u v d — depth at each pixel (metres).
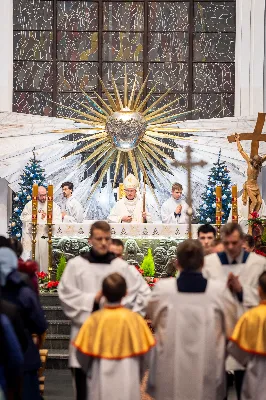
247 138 19.28
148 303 9.45
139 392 9.02
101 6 24.81
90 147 23.42
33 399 9.58
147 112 24.36
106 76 24.73
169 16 24.86
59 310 15.72
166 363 9.30
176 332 9.25
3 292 9.05
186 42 24.80
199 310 9.24
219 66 24.75
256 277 10.23
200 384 9.24
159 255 17.88
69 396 12.76
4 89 24.11
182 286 9.29
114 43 24.81
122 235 17.98
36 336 10.35
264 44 24.22
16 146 23.00
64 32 24.84
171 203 20.80
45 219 19.91
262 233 16.75
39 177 21.59
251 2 24.31
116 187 23.00
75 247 17.89
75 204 20.77
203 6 24.81
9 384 7.87
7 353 7.77
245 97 24.16
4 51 24.19
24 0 24.72
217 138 23.14
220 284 9.43
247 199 20.25
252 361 9.20
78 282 10.05
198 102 24.66
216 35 24.81
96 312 9.13
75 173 23.27
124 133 22.20
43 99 24.55
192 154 23.11
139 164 22.83
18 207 21.27
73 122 23.12
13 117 23.08
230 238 10.20
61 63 24.73
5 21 24.22
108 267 10.09
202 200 22.31
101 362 8.95
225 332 9.40
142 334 9.04
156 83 24.67
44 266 18.47
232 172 23.02
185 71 24.78
